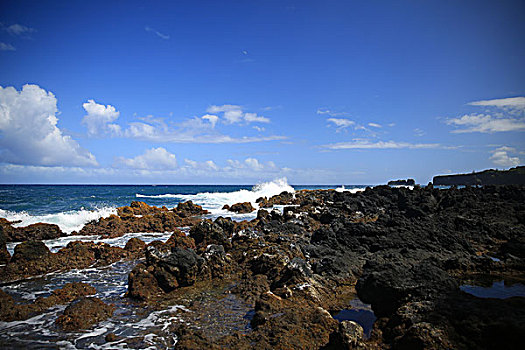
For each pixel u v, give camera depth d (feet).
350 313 31.27
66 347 25.12
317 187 572.51
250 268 45.16
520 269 41.68
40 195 174.50
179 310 32.68
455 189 104.99
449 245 50.31
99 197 163.32
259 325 27.07
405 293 27.73
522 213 73.56
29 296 36.99
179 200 157.38
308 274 37.93
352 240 53.11
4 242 49.03
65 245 62.39
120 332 27.76
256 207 126.52
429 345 20.75
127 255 55.31
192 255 41.57
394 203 102.12
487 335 20.22
